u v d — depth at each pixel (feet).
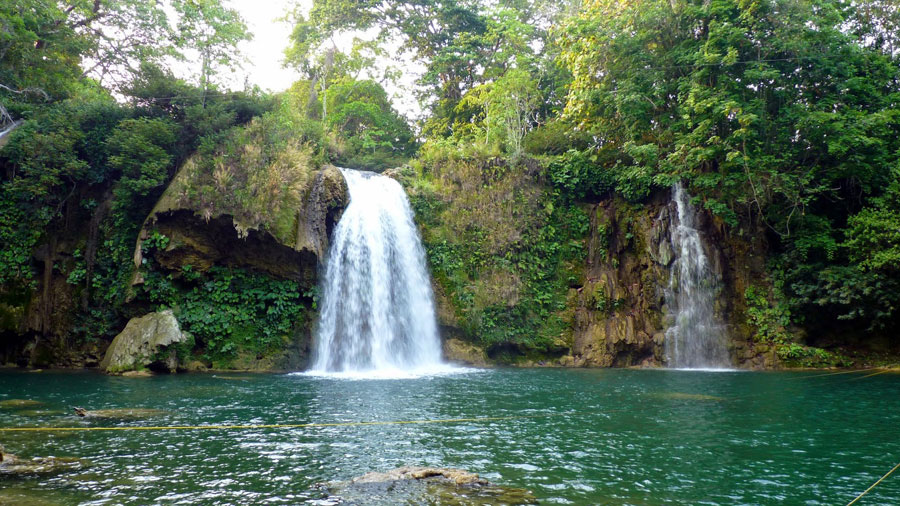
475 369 68.18
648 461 23.97
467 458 24.32
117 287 65.82
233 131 70.28
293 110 90.89
